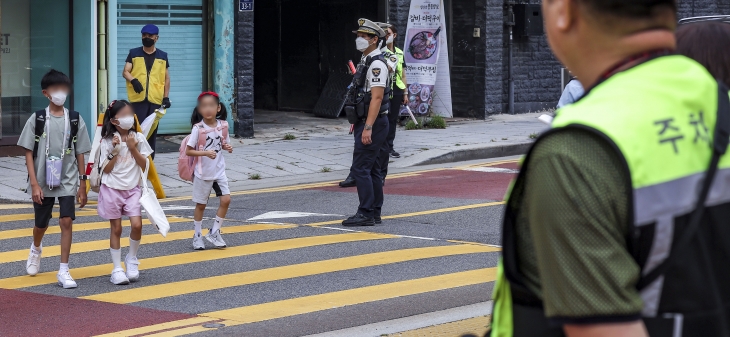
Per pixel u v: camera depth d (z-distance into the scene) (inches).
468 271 346.0
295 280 331.9
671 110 78.5
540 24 957.2
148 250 386.0
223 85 753.0
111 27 680.4
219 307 295.1
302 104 960.9
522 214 81.4
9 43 659.4
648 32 80.3
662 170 75.9
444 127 855.7
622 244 75.2
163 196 345.1
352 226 440.1
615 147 74.3
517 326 83.5
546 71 989.8
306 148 708.0
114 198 326.0
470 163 692.1
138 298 307.3
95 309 292.5
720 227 79.1
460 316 283.9
